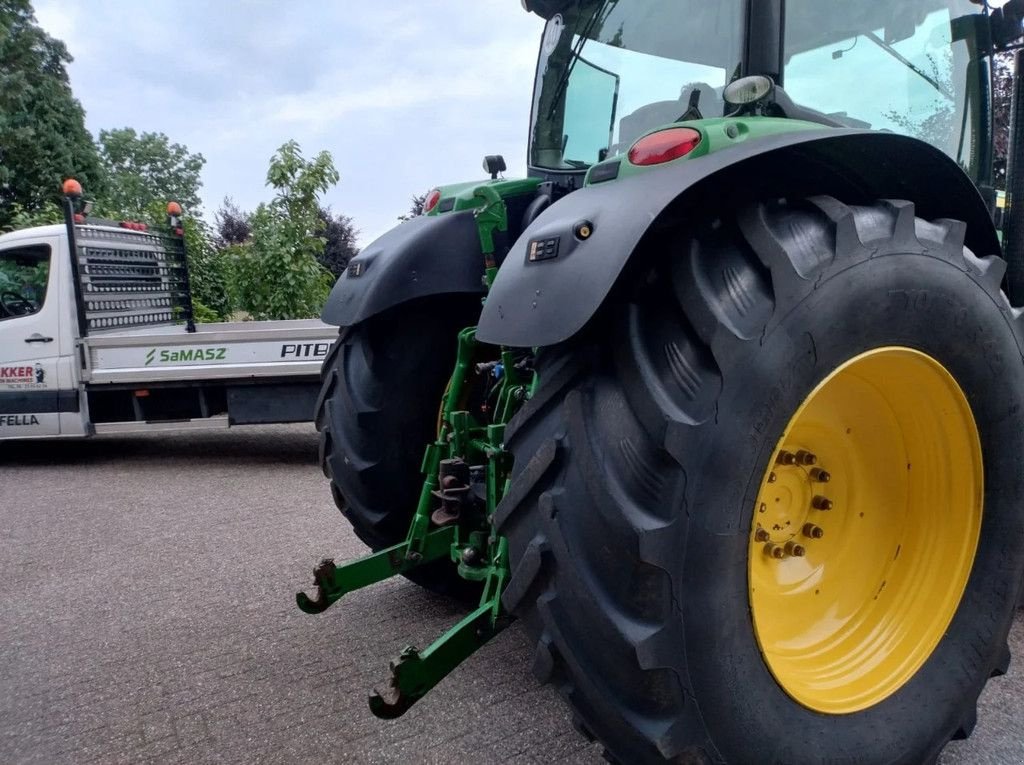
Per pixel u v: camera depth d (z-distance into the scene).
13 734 2.26
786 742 1.65
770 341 1.52
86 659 2.72
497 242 2.53
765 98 1.85
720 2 2.25
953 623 1.96
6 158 21.11
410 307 2.72
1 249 6.52
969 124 2.75
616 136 2.62
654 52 2.46
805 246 1.59
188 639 2.86
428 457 2.56
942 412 1.91
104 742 2.20
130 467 6.36
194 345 6.40
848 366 1.65
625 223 1.54
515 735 2.16
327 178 10.18
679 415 1.48
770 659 1.74
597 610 1.51
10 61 22.19
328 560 2.54
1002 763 2.01
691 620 1.49
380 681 2.49
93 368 6.50
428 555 2.58
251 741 2.17
